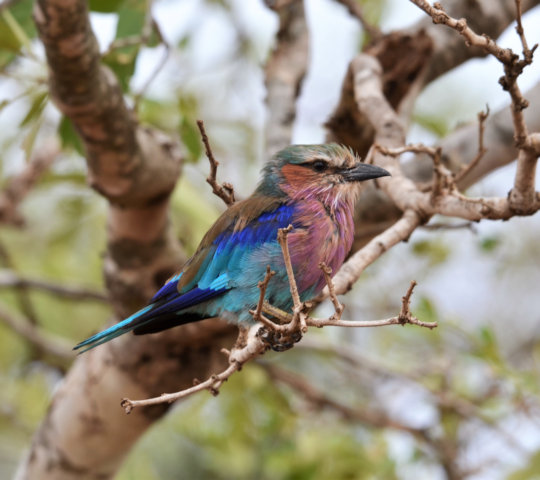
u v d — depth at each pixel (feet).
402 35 37.68
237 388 45.85
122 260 36.47
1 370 53.93
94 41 29.96
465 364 46.55
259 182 32.58
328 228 29.76
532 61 22.68
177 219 43.62
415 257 49.44
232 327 35.22
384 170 30.35
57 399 38.22
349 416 45.91
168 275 36.94
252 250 29.45
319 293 30.19
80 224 53.36
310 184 30.35
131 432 37.27
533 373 43.04
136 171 32.83
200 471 52.31
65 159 52.60
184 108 37.63
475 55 39.32
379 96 33.55
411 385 46.47
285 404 46.11
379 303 50.62
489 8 39.37
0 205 50.31
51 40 29.07
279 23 41.01
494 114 36.09
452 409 43.88
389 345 50.03
